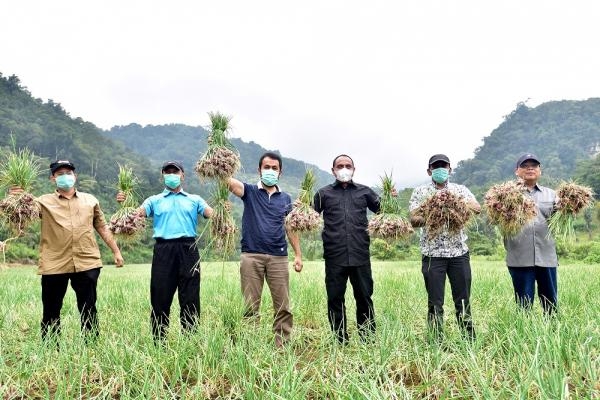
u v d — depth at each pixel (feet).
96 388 12.30
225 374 13.03
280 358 14.19
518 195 16.16
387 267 59.57
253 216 17.10
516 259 17.78
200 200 17.92
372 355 13.65
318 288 26.68
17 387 11.69
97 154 378.12
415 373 13.21
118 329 17.60
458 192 16.72
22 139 353.31
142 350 14.52
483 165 584.40
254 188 17.44
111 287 32.60
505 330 14.44
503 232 17.33
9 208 15.61
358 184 18.03
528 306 16.48
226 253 17.52
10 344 16.26
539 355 11.78
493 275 35.12
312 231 16.79
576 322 15.75
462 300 15.89
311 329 19.70
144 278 44.91
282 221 17.39
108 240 17.80
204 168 16.12
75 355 13.84
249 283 16.83
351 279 17.31
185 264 16.74
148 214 17.48
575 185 16.65
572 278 33.32
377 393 10.13
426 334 15.66
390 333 15.08
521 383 9.95
